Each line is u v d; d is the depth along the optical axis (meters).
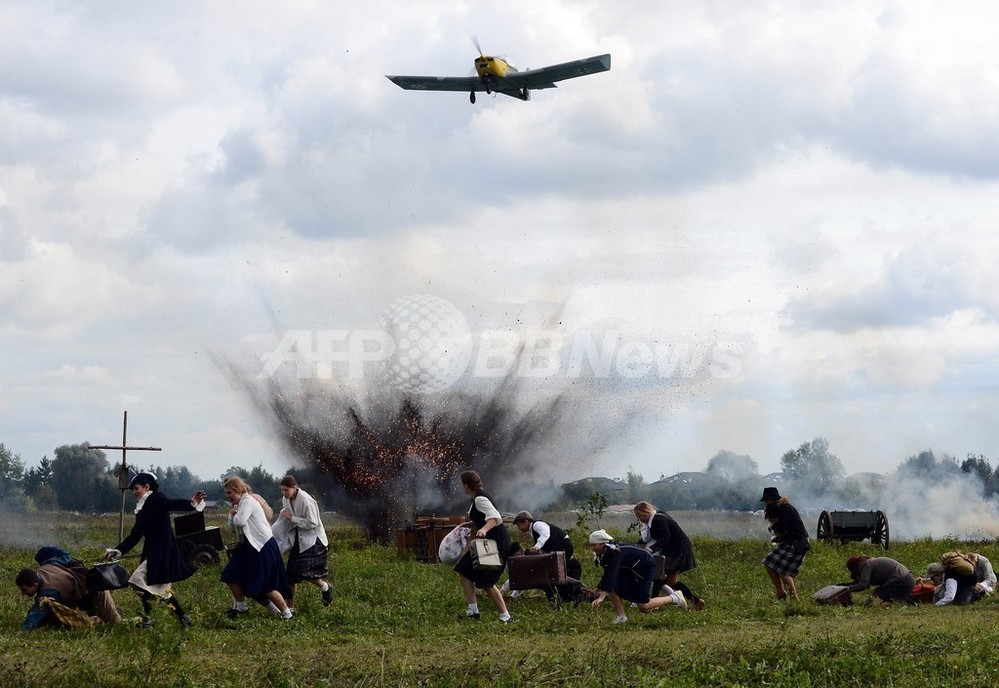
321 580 15.05
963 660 10.76
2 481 90.19
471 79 33.75
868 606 16.34
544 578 15.36
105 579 13.02
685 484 64.38
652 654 11.20
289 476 15.17
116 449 25.64
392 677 10.27
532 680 10.21
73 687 9.64
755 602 16.45
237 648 11.94
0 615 13.56
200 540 20.48
